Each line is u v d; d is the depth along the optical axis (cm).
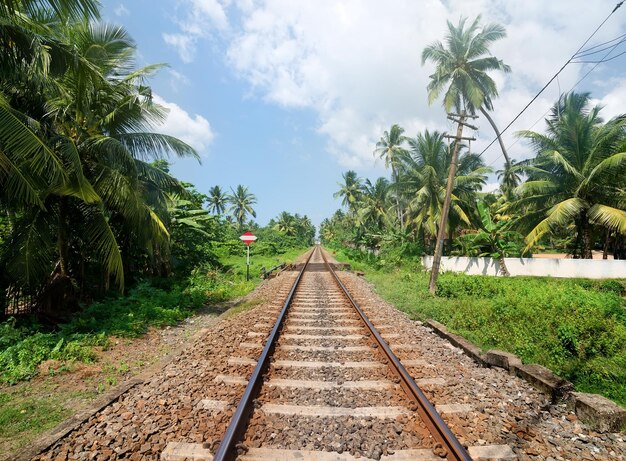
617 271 1756
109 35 923
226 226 3866
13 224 811
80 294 936
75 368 523
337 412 362
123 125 934
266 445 309
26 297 834
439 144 2316
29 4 546
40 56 611
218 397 397
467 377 476
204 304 1055
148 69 929
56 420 379
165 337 706
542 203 1948
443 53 2525
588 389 491
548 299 852
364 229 4094
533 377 458
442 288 1164
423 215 2441
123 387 430
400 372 442
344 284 1448
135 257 1192
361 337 641
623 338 594
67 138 734
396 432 329
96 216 814
